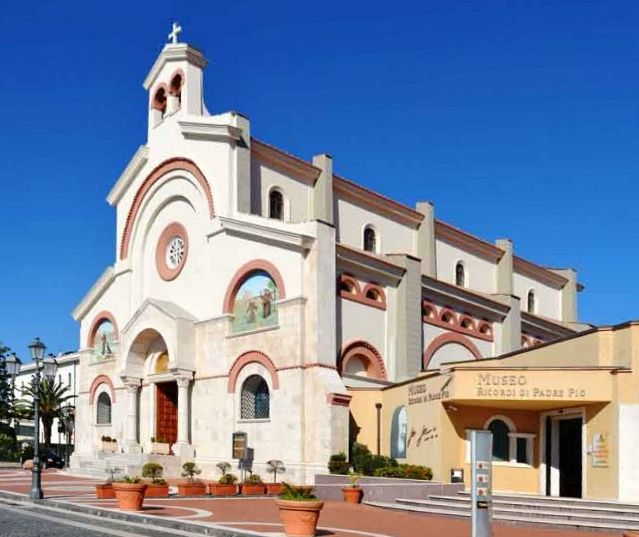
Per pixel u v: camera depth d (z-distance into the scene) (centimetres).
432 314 4712
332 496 2994
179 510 2541
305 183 4609
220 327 4162
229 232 4188
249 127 4350
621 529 2236
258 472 3794
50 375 3148
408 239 5159
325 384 3600
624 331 2916
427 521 2403
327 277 3788
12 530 2064
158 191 4781
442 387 3186
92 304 5253
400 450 3591
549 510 2495
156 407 4597
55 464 6044
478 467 1556
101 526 2209
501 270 5812
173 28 4781
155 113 4875
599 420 2916
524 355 3406
